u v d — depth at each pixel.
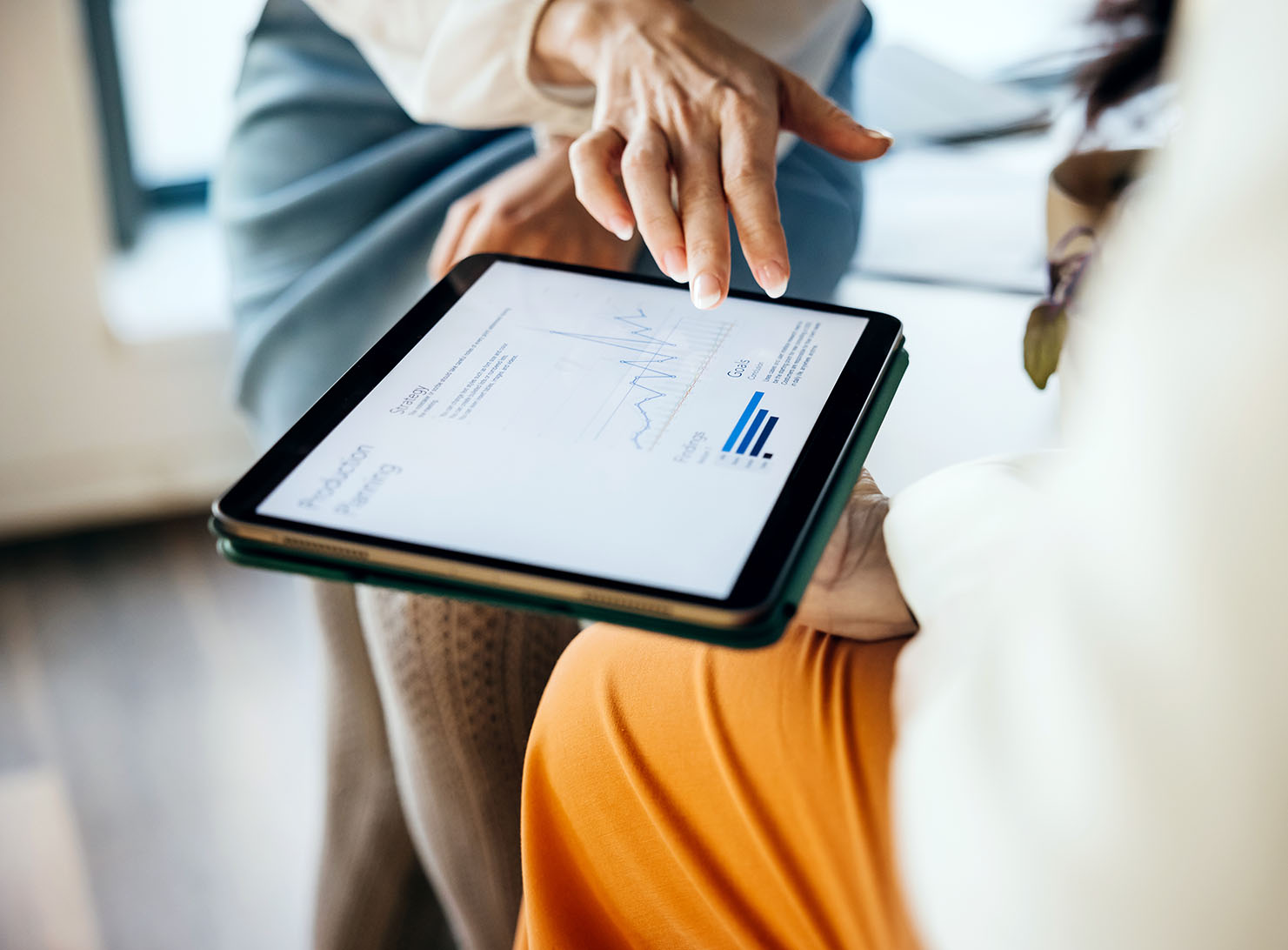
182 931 1.05
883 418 0.45
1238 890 0.26
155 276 1.49
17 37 1.22
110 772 1.19
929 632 0.39
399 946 0.85
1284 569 0.24
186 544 1.46
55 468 1.46
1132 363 0.26
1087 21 0.56
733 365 0.47
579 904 0.50
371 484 0.41
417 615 0.66
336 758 0.83
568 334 0.49
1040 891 0.30
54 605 1.38
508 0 0.69
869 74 1.13
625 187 0.56
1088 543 0.28
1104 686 0.27
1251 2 0.23
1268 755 0.25
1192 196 0.24
